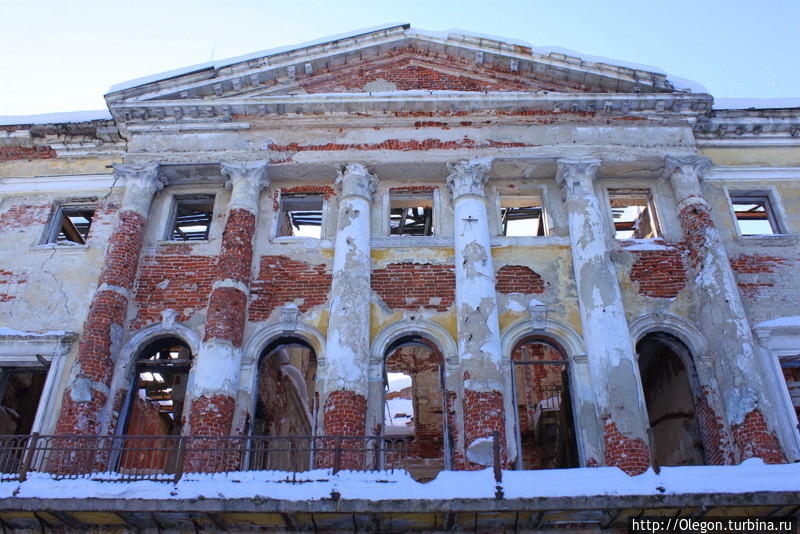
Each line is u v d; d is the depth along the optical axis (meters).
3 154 17.98
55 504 10.85
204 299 15.38
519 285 15.45
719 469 11.53
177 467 11.23
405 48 18.14
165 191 17.14
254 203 16.31
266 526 11.73
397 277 15.58
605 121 17.20
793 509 11.28
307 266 15.80
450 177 16.58
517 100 17.00
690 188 16.33
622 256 15.79
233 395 14.01
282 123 17.19
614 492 11.12
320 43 17.55
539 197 17.23
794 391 15.84
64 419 13.55
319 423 13.93
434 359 22.88
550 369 20.89
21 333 14.95
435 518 11.39
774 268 15.73
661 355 18.34
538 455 19.70
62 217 17.52
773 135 17.67
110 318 14.73
